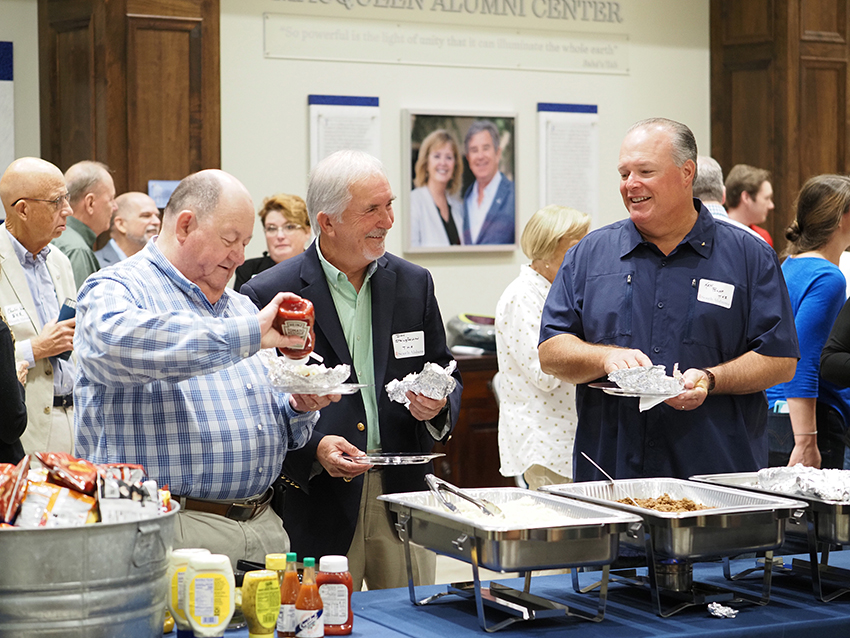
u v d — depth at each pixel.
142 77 5.41
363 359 2.61
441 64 6.35
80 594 1.57
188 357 1.88
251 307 2.28
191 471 2.07
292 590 1.81
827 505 2.12
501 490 2.26
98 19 5.34
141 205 5.06
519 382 3.46
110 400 2.04
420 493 2.17
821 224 3.43
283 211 4.91
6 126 5.63
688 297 2.64
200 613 1.72
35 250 3.66
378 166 2.51
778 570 2.35
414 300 2.67
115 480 1.70
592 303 2.72
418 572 2.72
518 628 1.93
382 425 2.59
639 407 2.54
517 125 6.55
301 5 6.00
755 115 6.83
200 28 5.52
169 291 2.09
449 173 6.36
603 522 1.92
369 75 6.17
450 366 2.46
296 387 2.08
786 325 2.62
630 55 6.85
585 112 6.70
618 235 2.74
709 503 2.24
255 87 5.93
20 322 3.54
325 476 2.55
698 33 7.02
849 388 3.11
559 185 6.67
